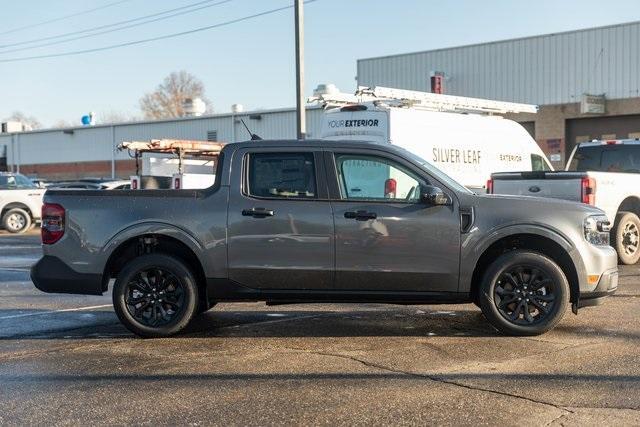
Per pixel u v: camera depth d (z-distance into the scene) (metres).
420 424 4.76
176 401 5.31
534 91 29.48
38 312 9.06
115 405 5.24
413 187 7.19
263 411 5.06
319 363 6.33
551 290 7.11
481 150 15.30
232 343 7.14
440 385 5.61
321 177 7.17
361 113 14.03
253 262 7.13
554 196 11.60
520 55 29.80
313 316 8.53
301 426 4.75
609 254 7.22
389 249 7.06
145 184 19.00
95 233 7.24
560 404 5.13
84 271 7.25
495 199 7.19
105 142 47.97
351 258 7.08
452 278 7.12
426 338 7.26
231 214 7.14
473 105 18.20
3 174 22.88
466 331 7.57
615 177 12.19
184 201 7.23
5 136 54.75
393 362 6.33
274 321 8.23
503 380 5.73
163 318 7.32
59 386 5.73
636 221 12.70
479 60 31.02
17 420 4.94
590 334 7.32
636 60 26.69
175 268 7.23
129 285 7.29
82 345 7.14
